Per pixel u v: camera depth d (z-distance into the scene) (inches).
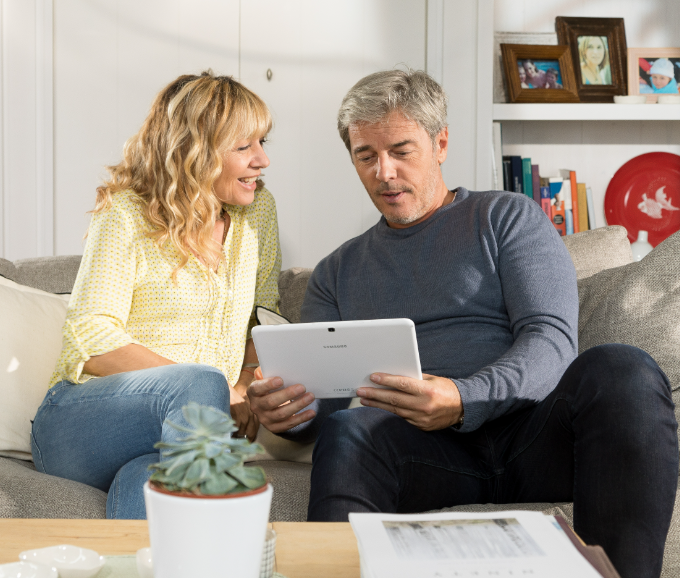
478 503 51.3
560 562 25.2
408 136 59.7
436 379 48.7
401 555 25.7
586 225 112.1
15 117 108.4
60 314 68.3
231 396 60.6
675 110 109.3
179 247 62.3
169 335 62.5
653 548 38.6
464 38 111.5
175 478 23.0
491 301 57.9
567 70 111.6
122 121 111.0
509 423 52.0
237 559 23.0
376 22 113.5
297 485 52.6
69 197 111.0
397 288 61.2
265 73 113.0
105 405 53.3
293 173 114.5
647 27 117.8
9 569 26.7
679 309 55.2
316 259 115.5
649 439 39.4
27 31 108.0
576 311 55.3
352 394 51.4
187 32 111.5
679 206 116.5
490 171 111.1
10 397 61.1
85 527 34.5
